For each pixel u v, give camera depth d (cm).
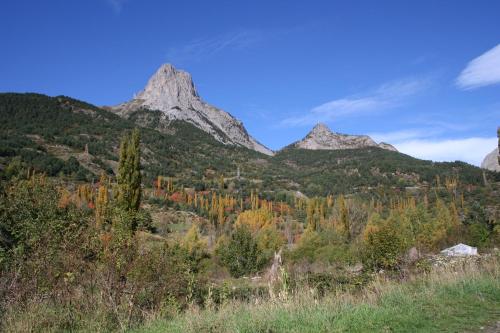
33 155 10731
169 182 12000
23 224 1016
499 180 13438
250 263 3347
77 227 936
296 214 10781
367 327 636
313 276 1333
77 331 720
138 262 842
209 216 8581
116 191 2066
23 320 714
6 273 846
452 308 756
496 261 1208
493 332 613
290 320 664
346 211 5981
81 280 826
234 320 662
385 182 15825
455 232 3616
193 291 938
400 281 1088
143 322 774
